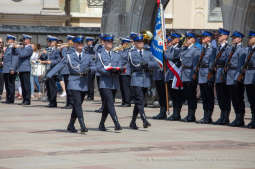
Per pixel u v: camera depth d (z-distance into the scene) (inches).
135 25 1721.2
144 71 976.9
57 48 1414.9
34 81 1807.3
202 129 1002.1
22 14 2672.2
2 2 2677.2
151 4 1702.8
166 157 702.5
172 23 2854.3
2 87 1679.4
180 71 1140.5
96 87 1935.3
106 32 1787.6
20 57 1499.8
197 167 641.6
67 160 675.4
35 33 2156.7
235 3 1445.6
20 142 820.0
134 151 746.2
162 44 1095.0
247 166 652.1
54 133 924.0
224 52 1074.7
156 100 1465.3
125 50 1248.2
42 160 674.2
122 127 1014.4
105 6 1800.0
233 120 1160.2
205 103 1109.1
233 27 1449.3
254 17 1439.5
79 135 902.4
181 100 1164.5
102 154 720.3
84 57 922.7
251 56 1023.0
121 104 1533.0
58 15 2687.0
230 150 764.0
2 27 2150.6
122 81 1438.2
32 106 1466.5
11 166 634.8
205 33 1104.8
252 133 956.6
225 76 1073.5
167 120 1157.7
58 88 1996.8
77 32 2118.6
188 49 1127.0
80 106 924.0
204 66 1103.0
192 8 2856.8
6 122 1079.6
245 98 1493.6
